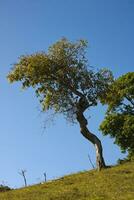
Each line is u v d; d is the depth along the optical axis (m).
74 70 64.38
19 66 65.00
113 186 49.50
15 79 65.00
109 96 65.38
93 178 55.72
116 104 89.19
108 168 61.44
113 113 90.56
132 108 90.50
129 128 87.62
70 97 64.19
